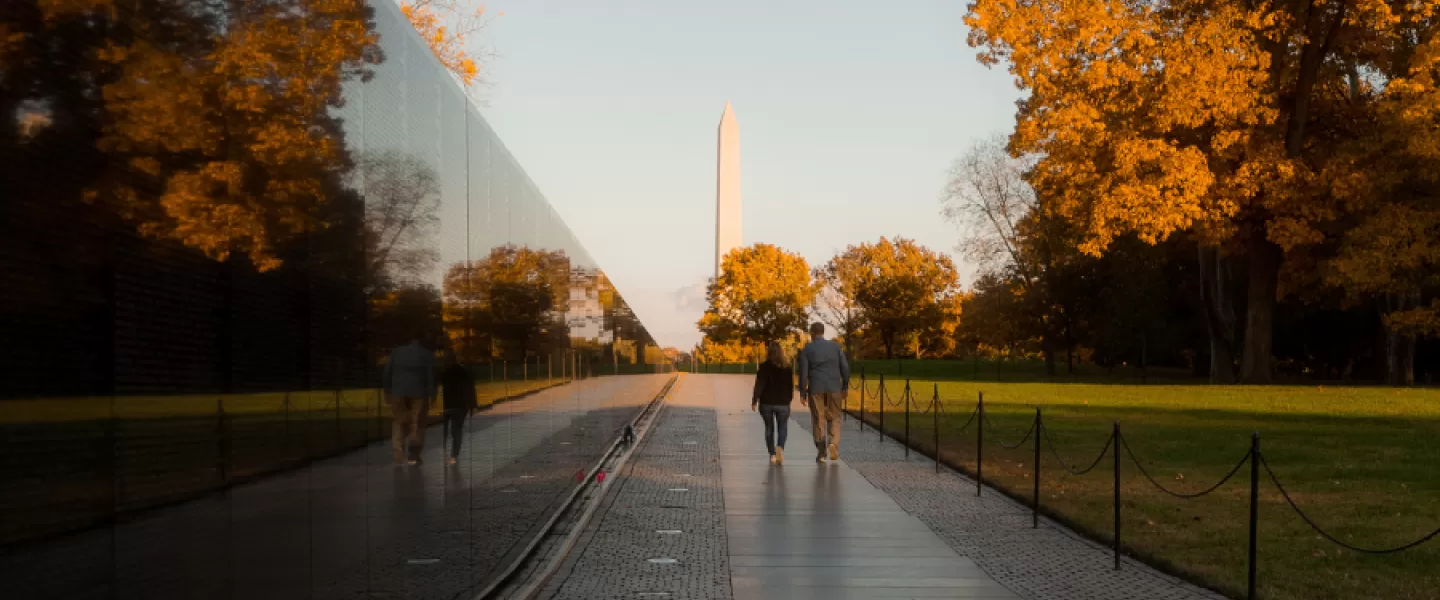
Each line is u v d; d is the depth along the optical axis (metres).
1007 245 70.94
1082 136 41.69
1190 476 17.75
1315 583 9.93
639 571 10.33
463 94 8.58
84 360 3.22
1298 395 38.44
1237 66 41.09
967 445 23.12
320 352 5.08
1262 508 14.38
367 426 5.82
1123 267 65.25
